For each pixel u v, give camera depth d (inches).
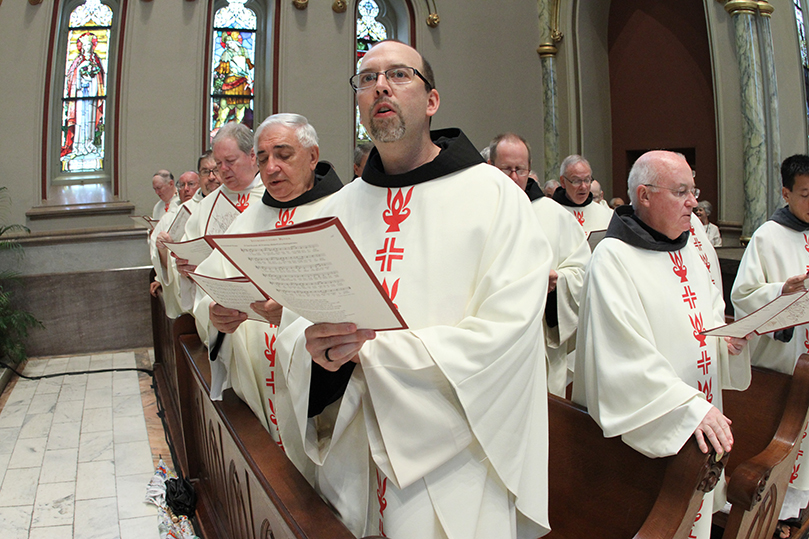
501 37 420.8
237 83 398.9
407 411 57.6
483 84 417.4
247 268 49.9
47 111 355.3
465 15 413.1
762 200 299.6
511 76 422.6
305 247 44.8
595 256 89.2
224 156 126.1
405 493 60.3
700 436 71.6
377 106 64.4
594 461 84.0
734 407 111.3
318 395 63.6
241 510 85.9
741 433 110.0
